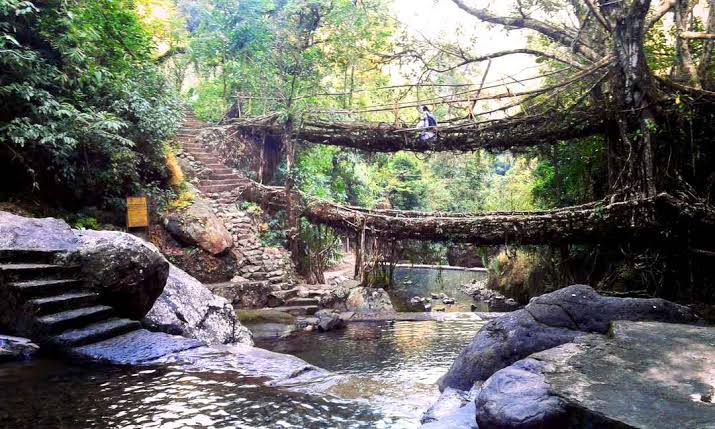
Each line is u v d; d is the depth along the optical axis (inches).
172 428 126.5
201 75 786.8
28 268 197.8
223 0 657.0
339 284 482.0
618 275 412.8
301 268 530.9
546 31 473.4
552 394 100.0
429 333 357.4
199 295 281.9
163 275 240.1
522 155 594.6
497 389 110.2
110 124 329.7
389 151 510.3
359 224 473.4
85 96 366.6
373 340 332.8
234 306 406.9
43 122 319.0
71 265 213.2
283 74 619.8
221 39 658.8
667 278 394.3
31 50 326.3
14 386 151.7
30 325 187.8
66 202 365.1
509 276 575.8
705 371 102.8
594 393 97.1
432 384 207.3
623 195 380.5
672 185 372.8
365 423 138.3
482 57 488.4
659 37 444.8
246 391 158.2
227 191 552.4
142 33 430.3
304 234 537.0
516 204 687.1
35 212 327.6
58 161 329.1
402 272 820.0
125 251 223.6
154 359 185.6
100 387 154.6
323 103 642.8
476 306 511.2
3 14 312.3
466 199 927.0
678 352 113.2
